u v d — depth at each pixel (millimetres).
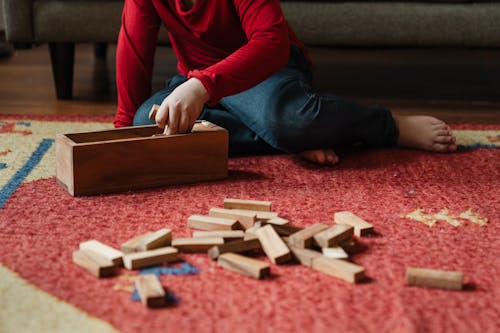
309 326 704
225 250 851
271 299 759
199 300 753
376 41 1781
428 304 757
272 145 1276
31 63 2428
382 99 1964
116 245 895
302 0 1767
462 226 990
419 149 1399
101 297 756
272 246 864
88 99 1883
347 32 1771
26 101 1829
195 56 1312
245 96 1283
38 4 1758
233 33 1264
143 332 686
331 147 1328
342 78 2295
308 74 1406
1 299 747
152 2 1259
